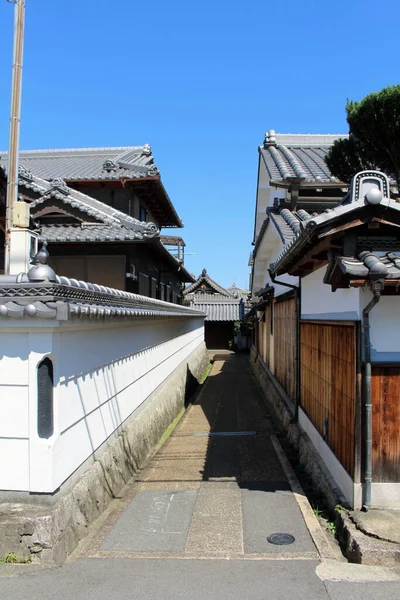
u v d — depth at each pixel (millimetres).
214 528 4953
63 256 11492
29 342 4141
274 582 3752
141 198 15125
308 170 11539
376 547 4059
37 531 3928
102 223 11625
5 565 3895
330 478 5773
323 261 6309
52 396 4230
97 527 4961
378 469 4785
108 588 3641
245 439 9227
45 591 3580
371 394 4785
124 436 6762
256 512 5410
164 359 11031
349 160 7727
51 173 15047
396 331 4801
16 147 6473
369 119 6410
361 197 4574
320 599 3484
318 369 6844
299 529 4918
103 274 11438
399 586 3666
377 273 4082
